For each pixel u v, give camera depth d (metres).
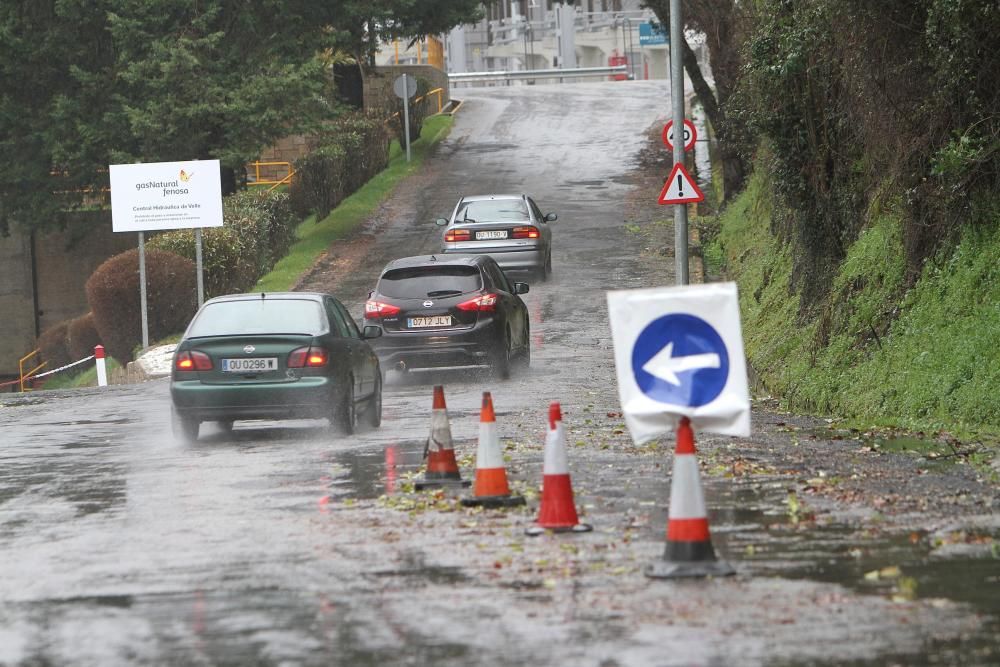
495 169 147.88
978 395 39.94
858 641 17.62
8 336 144.88
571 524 25.95
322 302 46.94
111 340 95.94
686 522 21.83
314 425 50.66
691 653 17.33
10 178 130.62
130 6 121.00
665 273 96.19
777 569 21.98
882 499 27.97
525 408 50.53
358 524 27.83
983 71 43.97
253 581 22.75
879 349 48.28
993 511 26.48
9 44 124.75
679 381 21.67
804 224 61.75
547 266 96.69
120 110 124.25
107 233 144.00
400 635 18.81
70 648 18.94
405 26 153.12
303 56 126.12
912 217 49.25
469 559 23.84
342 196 134.38
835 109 57.47
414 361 62.00
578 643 18.02
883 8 47.41
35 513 31.36
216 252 99.44
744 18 69.19
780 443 38.28
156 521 29.31
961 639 17.56
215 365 44.78
